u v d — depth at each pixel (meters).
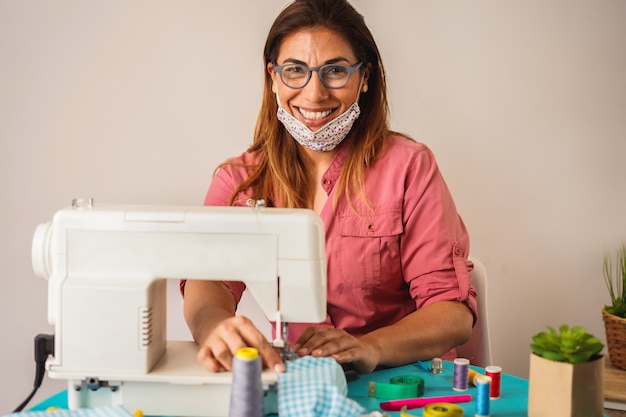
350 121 1.89
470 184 2.70
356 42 1.87
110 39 2.60
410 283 1.95
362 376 1.58
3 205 2.62
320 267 1.43
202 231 1.41
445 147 2.68
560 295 2.74
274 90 1.96
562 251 2.72
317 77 1.82
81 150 2.63
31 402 2.67
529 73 2.66
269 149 2.02
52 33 2.58
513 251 2.72
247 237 1.41
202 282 1.85
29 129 2.61
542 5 2.63
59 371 1.39
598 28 2.64
